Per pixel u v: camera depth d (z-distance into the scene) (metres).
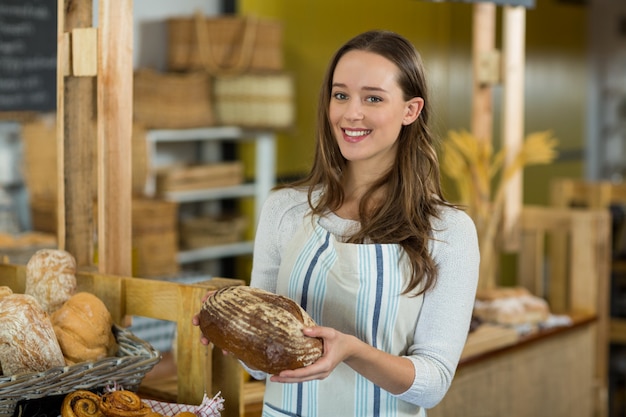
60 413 1.65
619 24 9.64
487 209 3.67
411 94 1.69
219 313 1.50
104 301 2.05
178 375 1.93
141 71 5.00
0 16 4.45
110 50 2.18
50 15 4.62
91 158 2.29
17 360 1.65
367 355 1.52
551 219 3.82
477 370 2.98
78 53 2.19
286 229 1.82
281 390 1.76
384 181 1.75
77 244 2.28
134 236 4.65
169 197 5.30
